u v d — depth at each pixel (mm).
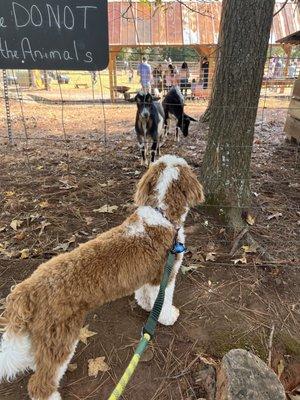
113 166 5809
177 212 2307
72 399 2104
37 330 1807
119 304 2773
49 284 1848
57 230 3719
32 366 1929
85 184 4918
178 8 17219
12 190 4652
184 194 2350
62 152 6527
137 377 2225
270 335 2506
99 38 3119
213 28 16969
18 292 1859
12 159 6023
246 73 3363
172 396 2121
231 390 1839
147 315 2678
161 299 1854
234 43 3305
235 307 2760
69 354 1914
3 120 9812
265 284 2994
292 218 4020
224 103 3559
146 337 1629
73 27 3076
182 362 2316
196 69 18109
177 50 21875
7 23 3045
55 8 3014
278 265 3182
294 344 2463
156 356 2359
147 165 5863
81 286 1880
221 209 3771
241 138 3621
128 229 2193
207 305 2777
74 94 17875
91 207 4230
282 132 8211
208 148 3846
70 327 1870
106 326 2578
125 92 15398
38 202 4320
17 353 1807
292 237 3646
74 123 9734
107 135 8102
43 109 12344
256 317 2670
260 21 3174
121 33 16766
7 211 4090
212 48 16016
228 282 3012
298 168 5668
